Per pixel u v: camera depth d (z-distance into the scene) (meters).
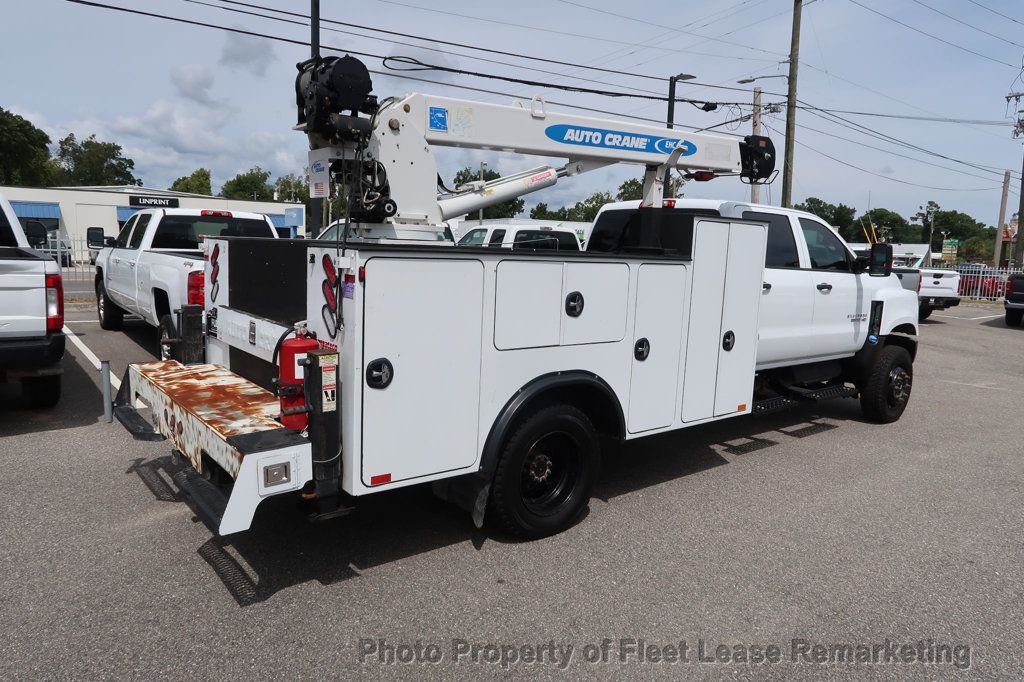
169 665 2.91
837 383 7.63
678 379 4.83
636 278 4.42
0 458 5.36
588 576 3.81
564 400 4.39
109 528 4.20
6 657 2.93
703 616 3.44
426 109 4.50
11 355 5.77
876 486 5.46
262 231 9.73
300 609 3.38
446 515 4.57
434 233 4.55
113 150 109.00
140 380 4.59
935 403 8.78
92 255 19.39
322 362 3.28
